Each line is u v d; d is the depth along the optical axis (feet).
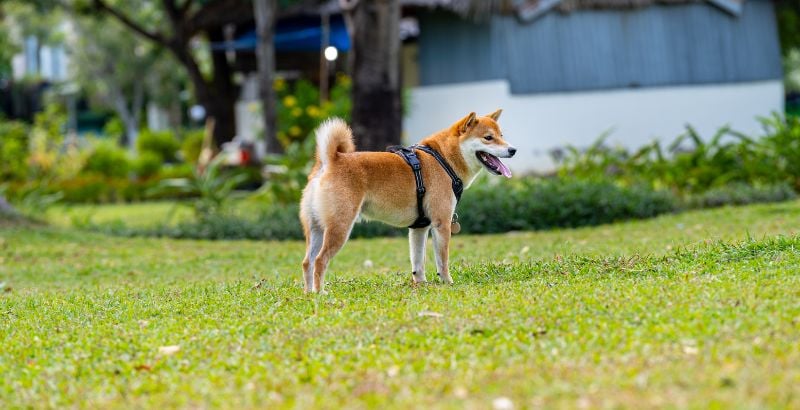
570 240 40.65
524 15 75.41
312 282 25.57
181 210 72.33
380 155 25.63
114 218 66.80
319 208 24.79
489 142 26.55
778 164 56.08
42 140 83.76
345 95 81.97
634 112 80.23
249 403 15.28
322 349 18.17
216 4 94.79
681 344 16.71
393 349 17.76
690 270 23.97
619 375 15.29
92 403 15.93
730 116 82.58
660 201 51.13
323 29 84.28
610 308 19.53
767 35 83.61
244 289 27.25
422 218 26.22
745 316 18.06
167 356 18.44
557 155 77.20
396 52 63.16
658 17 80.28
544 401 14.33
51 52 213.25
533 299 20.94
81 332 21.22
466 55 78.84
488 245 40.81
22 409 15.99
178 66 169.58
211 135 97.86
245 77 109.29
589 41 78.84
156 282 33.01
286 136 82.12
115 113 200.23
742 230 38.99
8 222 54.39
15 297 29.58
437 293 23.25
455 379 15.78
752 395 13.83
